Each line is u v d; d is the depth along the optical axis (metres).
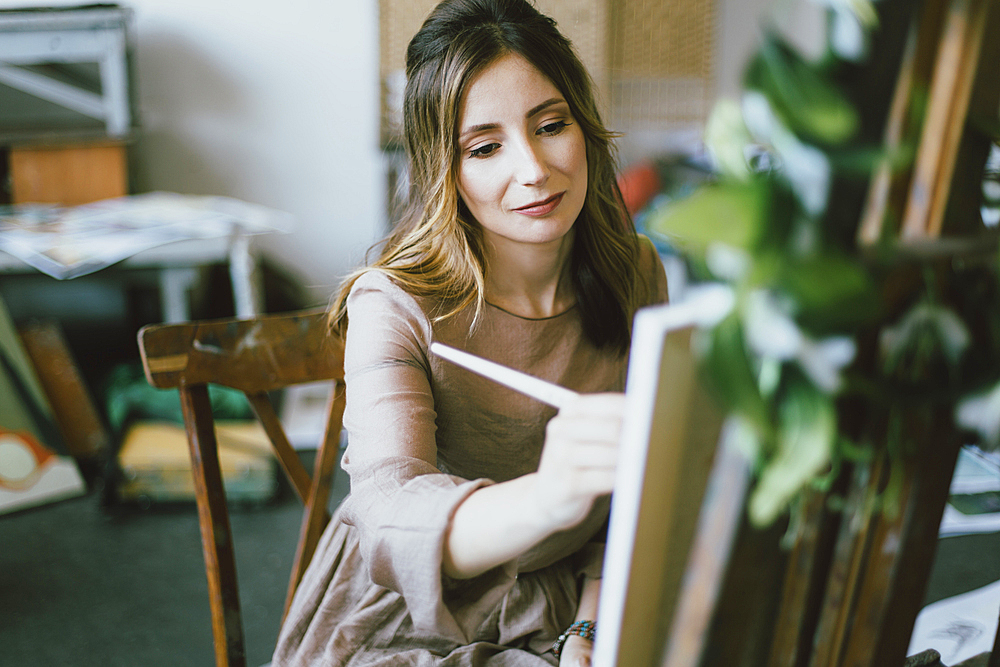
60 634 1.70
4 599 1.82
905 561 0.45
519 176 0.83
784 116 0.34
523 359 0.93
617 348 0.99
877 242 0.37
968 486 1.78
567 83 0.85
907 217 0.38
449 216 0.87
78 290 2.95
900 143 0.37
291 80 3.13
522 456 0.93
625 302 0.98
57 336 2.55
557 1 2.96
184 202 2.73
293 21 3.07
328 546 0.96
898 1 0.36
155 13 2.96
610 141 0.99
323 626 0.90
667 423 0.39
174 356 0.94
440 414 0.90
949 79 0.37
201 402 0.96
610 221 1.00
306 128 3.18
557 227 0.86
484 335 0.90
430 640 0.88
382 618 0.88
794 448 0.37
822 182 0.35
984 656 0.82
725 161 0.37
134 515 2.17
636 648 0.43
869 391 0.38
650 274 1.07
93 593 1.84
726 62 3.42
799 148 0.34
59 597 1.83
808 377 0.37
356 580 0.91
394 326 0.85
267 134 3.16
